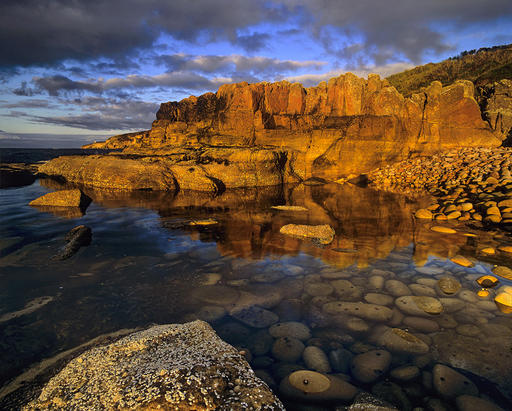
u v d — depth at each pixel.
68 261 4.26
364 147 14.77
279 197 10.13
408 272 4.04
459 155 13.06
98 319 2.85
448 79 31.27
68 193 8.13
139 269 4.04
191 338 2.42
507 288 3.40
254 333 2.67
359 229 6.23
